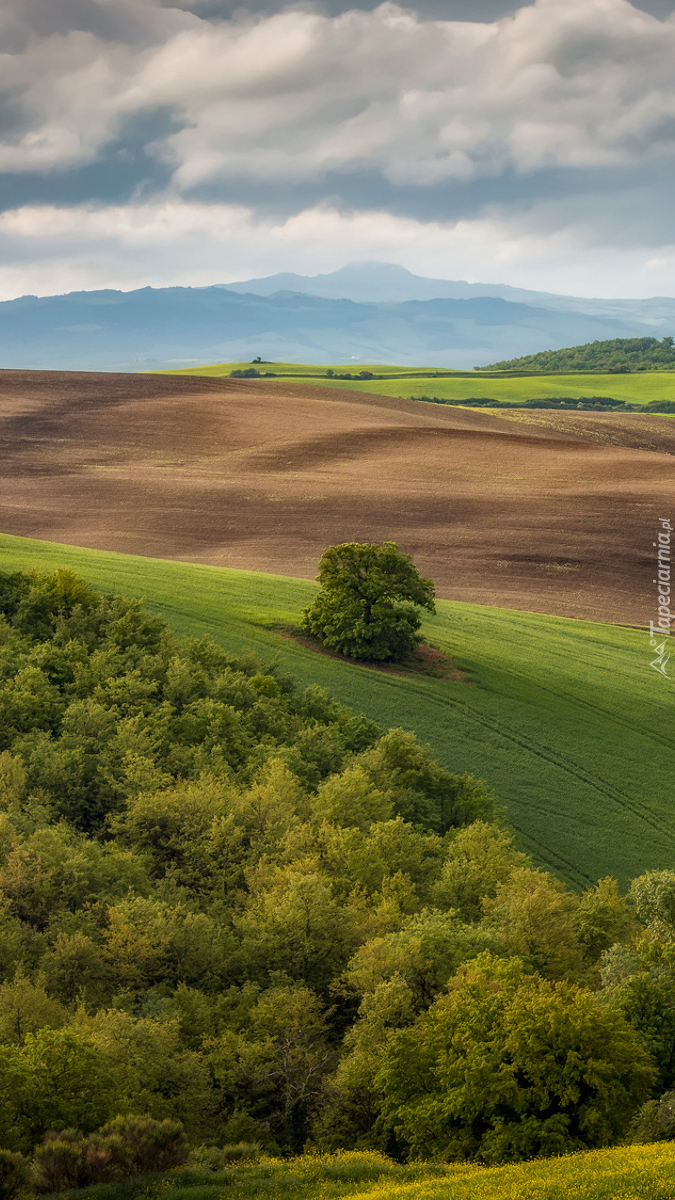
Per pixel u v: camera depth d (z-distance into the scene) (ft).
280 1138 98.78
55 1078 87.76
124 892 136.77
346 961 124.26
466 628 277.44
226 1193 74.90
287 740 202.59
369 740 208.33
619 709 233.35
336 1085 96.99
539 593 311.47
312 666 248.11
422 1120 85.81
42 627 234.99
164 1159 80.28
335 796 164.96
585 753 213.87
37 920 131.23
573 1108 83.41
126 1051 95.91
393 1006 102.37
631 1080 85.92
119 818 161.99
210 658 231.71
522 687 242.37
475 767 207.41
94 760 173.37
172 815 154.71
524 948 119.55
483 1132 84.69
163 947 119.75
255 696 214.28
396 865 149.89
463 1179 71.10
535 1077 83.15
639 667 256.93
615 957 110.73
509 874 145.89
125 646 231.30
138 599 248.52
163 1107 94.73
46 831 138.92
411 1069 90.74
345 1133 96.27
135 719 185.98
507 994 91.81
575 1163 71.51
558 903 125.80
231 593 289.94
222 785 163.84
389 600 254.88
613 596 310.24
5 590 248.11
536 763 209.46
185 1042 107.86
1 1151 76.23
